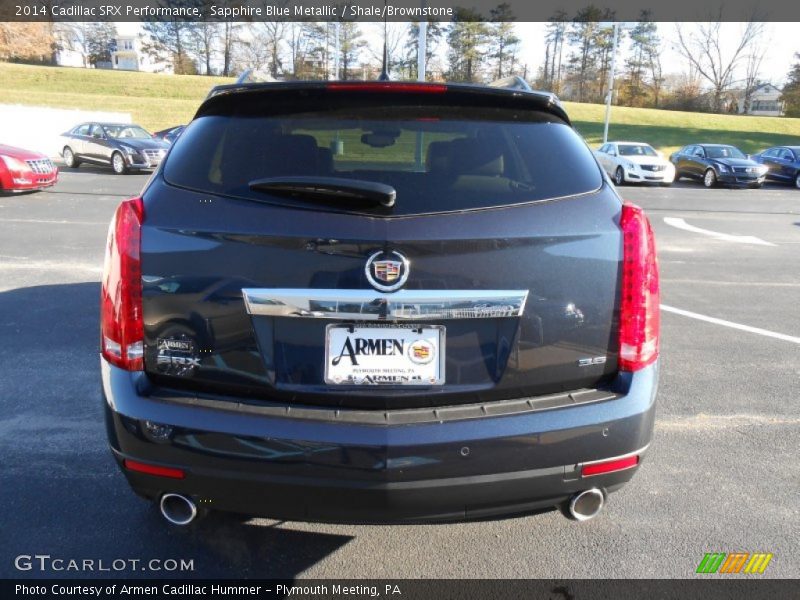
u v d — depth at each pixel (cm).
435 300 210
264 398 217
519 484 215
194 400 217
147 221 220
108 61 9512
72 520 289
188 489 218
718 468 345
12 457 338
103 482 318
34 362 466
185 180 228
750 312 653
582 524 295
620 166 2359
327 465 207
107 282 222
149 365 221
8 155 1338
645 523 296
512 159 235
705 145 2533
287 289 210
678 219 1410
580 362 223
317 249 209
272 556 270
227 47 6775
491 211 217
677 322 614
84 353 486
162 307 218
